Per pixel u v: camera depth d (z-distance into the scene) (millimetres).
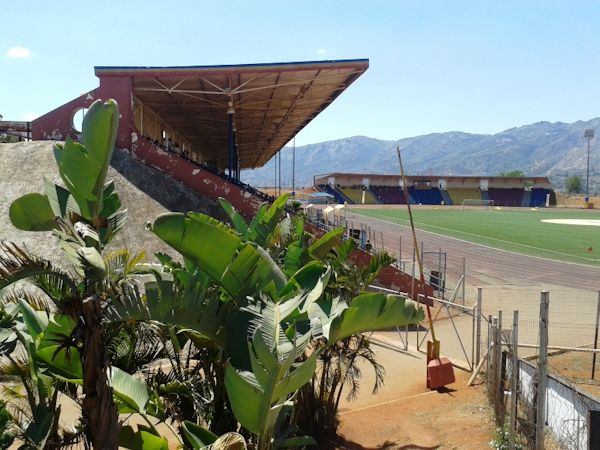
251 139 59875
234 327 7004
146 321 6789
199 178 26938
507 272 35812
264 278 7469
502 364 11219
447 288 29547
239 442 5840
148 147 26969
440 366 13914
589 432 7809
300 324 7551
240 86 27734
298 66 26109
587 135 161875
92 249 5973
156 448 7496
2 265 5879
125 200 23750
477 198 144125
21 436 6723
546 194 147250
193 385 7496
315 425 10719
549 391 9766
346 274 11023
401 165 14195
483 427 10805
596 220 82938
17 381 8852
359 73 27422
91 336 6164
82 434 6602
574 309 23922
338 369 11078
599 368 15180
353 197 134875
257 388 6023
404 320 7555
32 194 6414
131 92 26984
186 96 33031
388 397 13609
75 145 6215
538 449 8289
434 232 60500
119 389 7008
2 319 7434
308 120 45375
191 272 8234
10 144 27125
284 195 10188
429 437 10711
